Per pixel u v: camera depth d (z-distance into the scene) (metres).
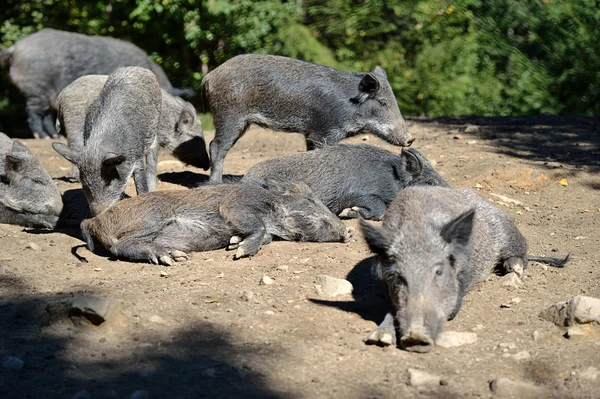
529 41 23.16
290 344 5.63
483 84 22.58
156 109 9.18
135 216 7.69
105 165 8.13
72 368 5.24
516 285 6.79
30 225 9.06
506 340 5.77
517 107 22.06
